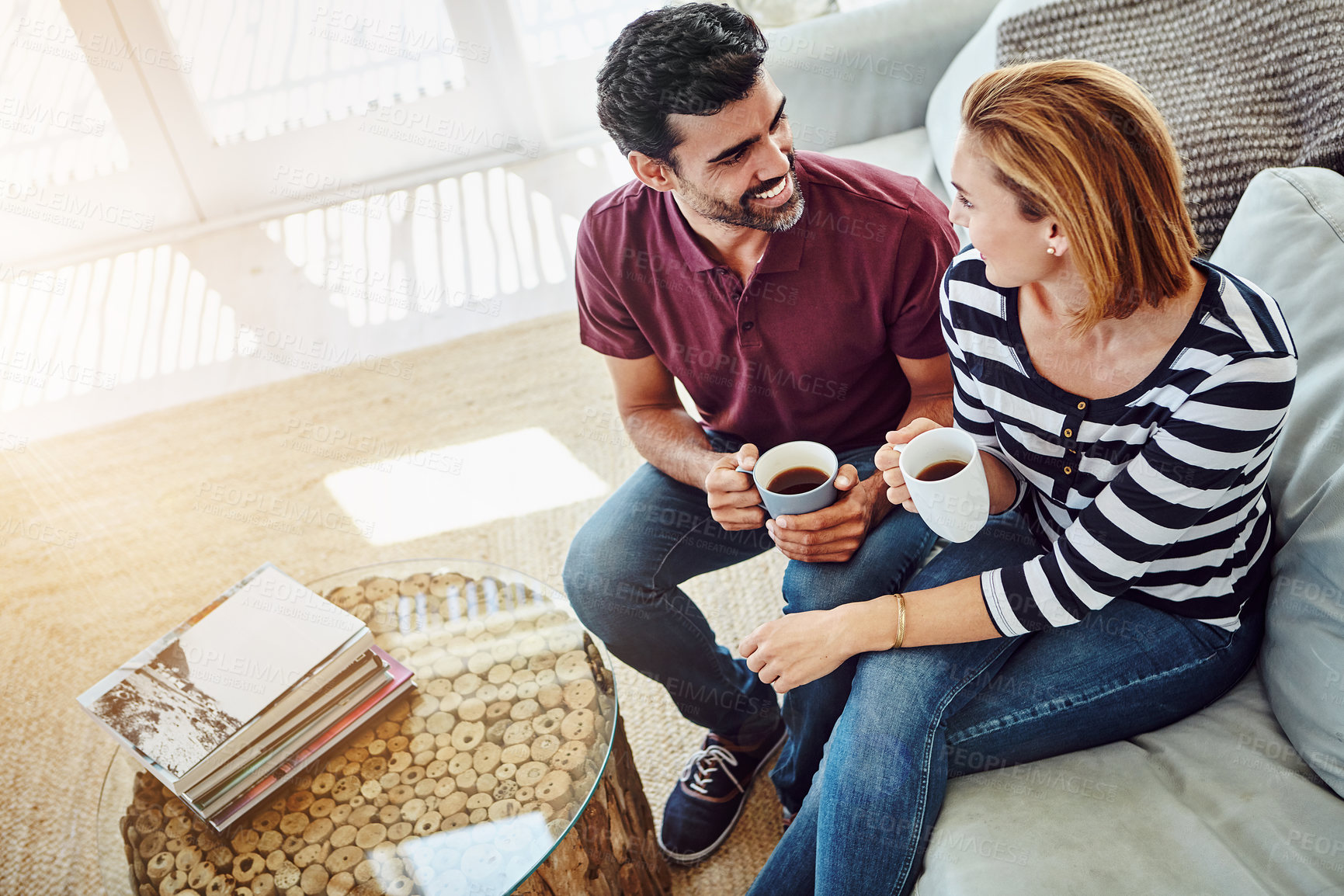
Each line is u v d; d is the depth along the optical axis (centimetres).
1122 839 93
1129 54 164
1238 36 158
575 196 334
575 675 118
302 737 111
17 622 209
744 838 148
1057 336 99
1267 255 112
